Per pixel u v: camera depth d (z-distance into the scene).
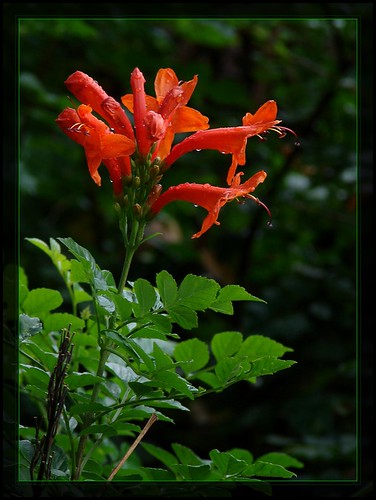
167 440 5.30
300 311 6.02
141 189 2.23
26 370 2.22
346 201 6.62
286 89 6.92
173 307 2.05
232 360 2.22
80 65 6.41
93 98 2.28
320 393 5.28
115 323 2.30
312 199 6.44
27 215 5.89
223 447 5.41
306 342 5.84
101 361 2.20
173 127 2.31
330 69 6.65
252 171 6.51
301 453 4.69
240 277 6.07
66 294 5.43
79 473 2.23
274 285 6.69
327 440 4.95
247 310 5.86
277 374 5.70
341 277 6.20
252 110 6.72
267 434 5.46
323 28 6.52
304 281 6.14
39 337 2.53
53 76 6.30
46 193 6.27
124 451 2.83
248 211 6.46
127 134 2.23
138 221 2.22
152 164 2.25
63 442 2.46
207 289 2.01
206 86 5.98
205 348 2.51
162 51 6.38
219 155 6.39
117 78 6.55
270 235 6.62
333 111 6.71
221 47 6.44
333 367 5.82
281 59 6.94
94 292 2.11
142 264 6.51
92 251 6.37
